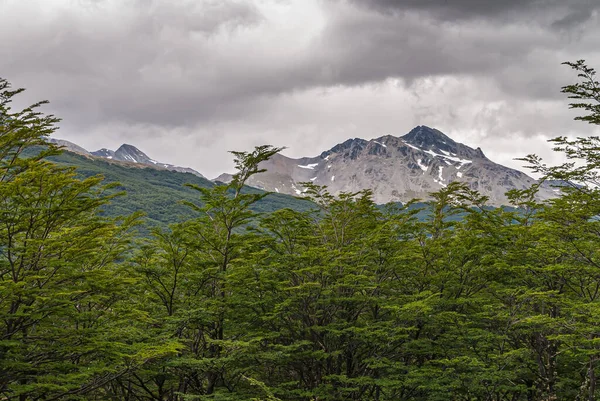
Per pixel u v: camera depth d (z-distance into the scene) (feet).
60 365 54.19
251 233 78.64
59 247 51.72
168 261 75.20
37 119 51.19
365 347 80.33
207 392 68.59
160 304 78.28
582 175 57.31
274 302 72.90
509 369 73.05
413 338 76.07
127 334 60.03
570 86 53.16
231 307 72.49
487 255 74.28
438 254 78.89
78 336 55.83
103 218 61.67
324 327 68.74
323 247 71.82
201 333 75.31
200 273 72.69
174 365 62.85
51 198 52.16
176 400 79.25
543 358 73.77
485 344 71.00
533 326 67.36
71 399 59.67
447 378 66.54
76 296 58.70
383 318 80.84
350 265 76.95
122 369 58.18
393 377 67.82
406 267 79.25
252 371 78.74
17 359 51.93
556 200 65.00
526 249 74.64
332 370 79.00
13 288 46.44
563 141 55.93
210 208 75.87
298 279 77.61
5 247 51.34
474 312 81.41
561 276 71.82
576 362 73.92
